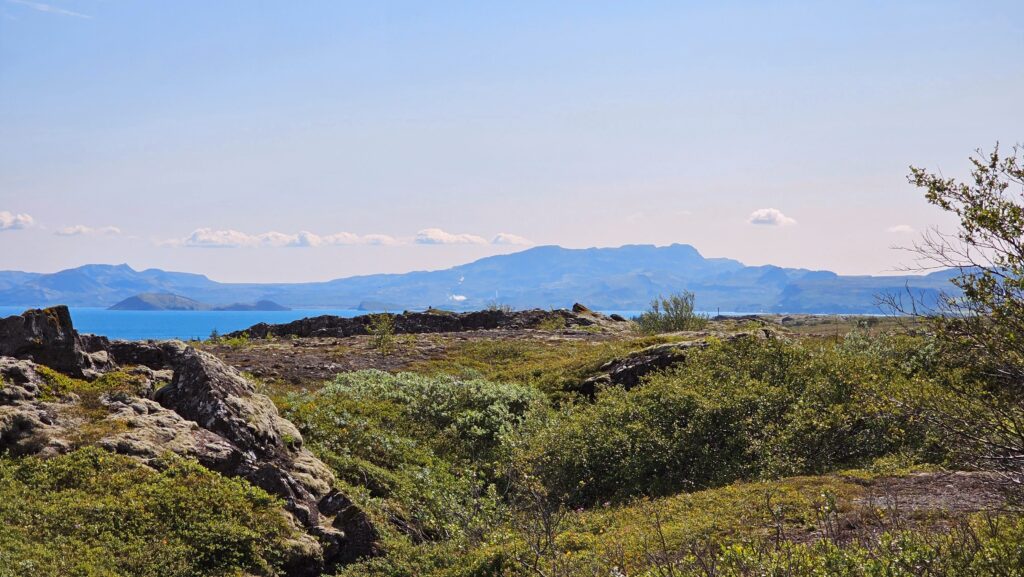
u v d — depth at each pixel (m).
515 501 16.77
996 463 7.55
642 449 17.47
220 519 12.22
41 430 13.48
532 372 31.22
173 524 11.84
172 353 18.70
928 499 11.81
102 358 17.30
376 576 12.31
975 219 7.09
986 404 7.43
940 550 7.44
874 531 9.38
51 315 16.36
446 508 15.98
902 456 14.77
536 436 20.06
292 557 12.28
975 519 9.96
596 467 17.45
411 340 43.06
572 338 45.88
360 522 13.57
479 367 35.47
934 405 7.87
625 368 27.33
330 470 16.45
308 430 19.23
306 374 30.72
